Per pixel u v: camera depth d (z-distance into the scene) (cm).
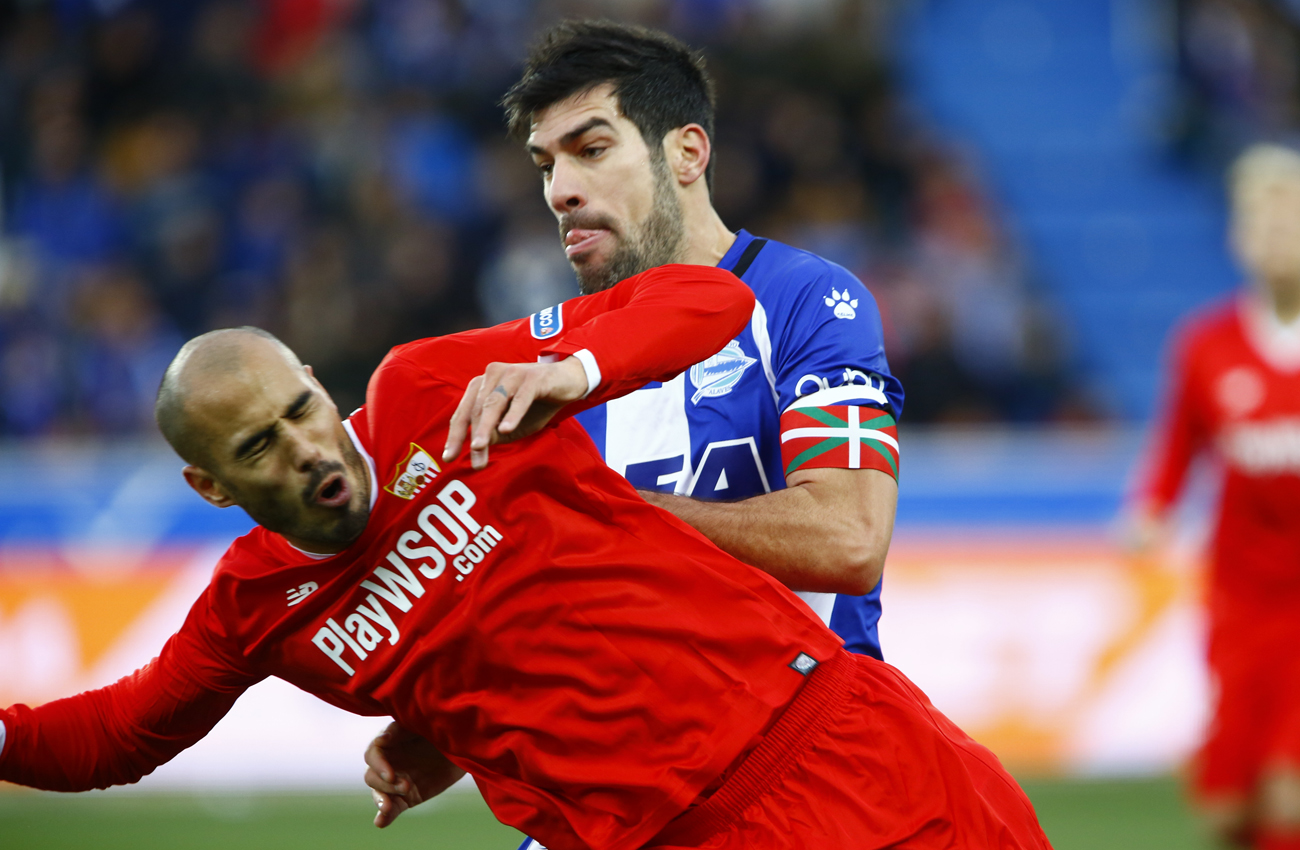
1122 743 2466
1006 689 2472
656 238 977
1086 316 4038
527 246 3291
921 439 3066
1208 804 1744
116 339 3195
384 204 3447
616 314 779
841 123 3734
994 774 845
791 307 946
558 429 815
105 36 3816
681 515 889
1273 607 1733
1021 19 4609
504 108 1023
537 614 776
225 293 3362
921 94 4434
